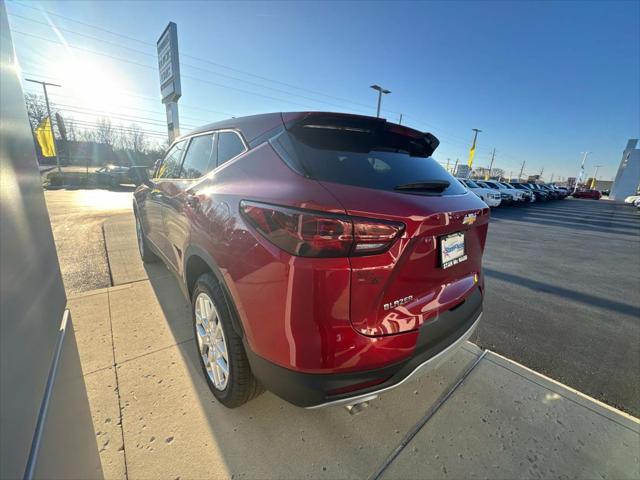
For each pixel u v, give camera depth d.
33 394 0.72
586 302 3.62
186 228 1.93
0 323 0.62
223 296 1.57
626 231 10.87
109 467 1.38
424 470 1.43
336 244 1.13
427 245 1.36
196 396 1.81
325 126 1.57
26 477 0.63
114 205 10.84
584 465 1.47
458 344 1.61
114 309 2.77
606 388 2.10
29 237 0.80
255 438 1.56
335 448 1.53
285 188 1.27
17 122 0.80
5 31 0.78
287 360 1.19
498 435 1.63
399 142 1.85
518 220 13.05
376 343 1.23
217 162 1.88
